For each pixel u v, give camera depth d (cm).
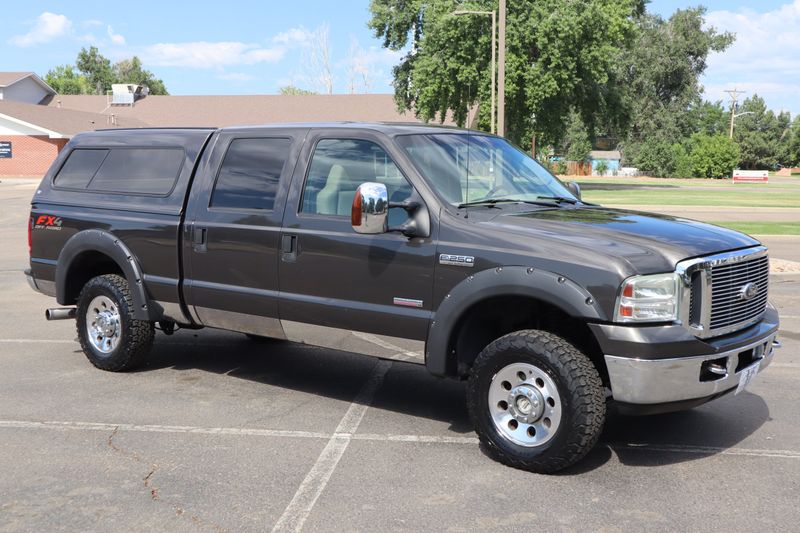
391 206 498
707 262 449
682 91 8669
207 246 603
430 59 4134
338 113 6675
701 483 448
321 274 542
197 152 629
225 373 682
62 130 5444
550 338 453
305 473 459
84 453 489
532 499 425
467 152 555
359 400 607
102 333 680
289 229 556
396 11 4672
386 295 514
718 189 4916
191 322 637
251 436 522
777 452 499
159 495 428
